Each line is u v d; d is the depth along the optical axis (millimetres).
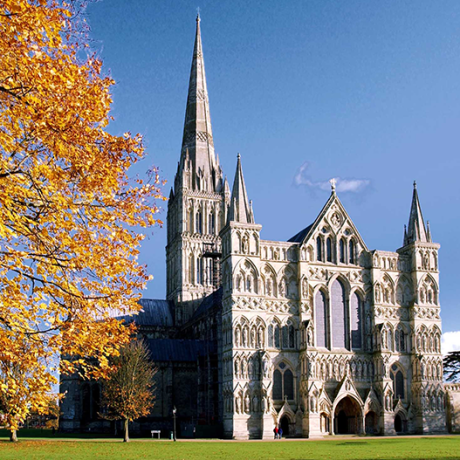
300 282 107938
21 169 24672
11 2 22203
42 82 23094
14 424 23844
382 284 114688
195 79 189500
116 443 83500
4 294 23531
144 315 164625
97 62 25609
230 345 102188
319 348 108000
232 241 105312
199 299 165375
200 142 181125
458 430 112312
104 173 25562
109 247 26672
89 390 127312
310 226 118812
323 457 55688
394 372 111375
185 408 128125
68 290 25219
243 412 98688
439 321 114875
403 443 77750
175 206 177000
